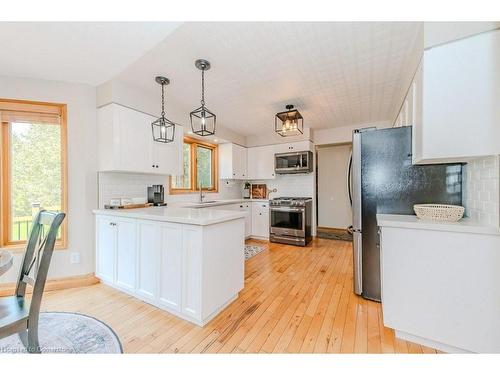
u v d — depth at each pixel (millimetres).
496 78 1373
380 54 2092
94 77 2455
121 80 2561
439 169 1949
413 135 1942
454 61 1453
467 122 1427
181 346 1551
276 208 4500
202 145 4492
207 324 1806
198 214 2068
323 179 6039
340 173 5855
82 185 2561
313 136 4855
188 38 1860
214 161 4793
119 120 2553
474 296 1381
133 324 1798
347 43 1938
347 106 3453
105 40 1820
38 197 2498
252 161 5160
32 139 2477
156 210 2488
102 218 2504
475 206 1670
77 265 2535
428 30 1515
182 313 1864
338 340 1615
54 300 2174
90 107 2621
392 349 1519
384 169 2115
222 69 2348
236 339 1627
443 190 1938
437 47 1494
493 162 1429
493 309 1338
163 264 1975
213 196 4625
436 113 1497
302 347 1545
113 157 2504
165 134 2738
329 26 1730
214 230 1883
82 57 2062
